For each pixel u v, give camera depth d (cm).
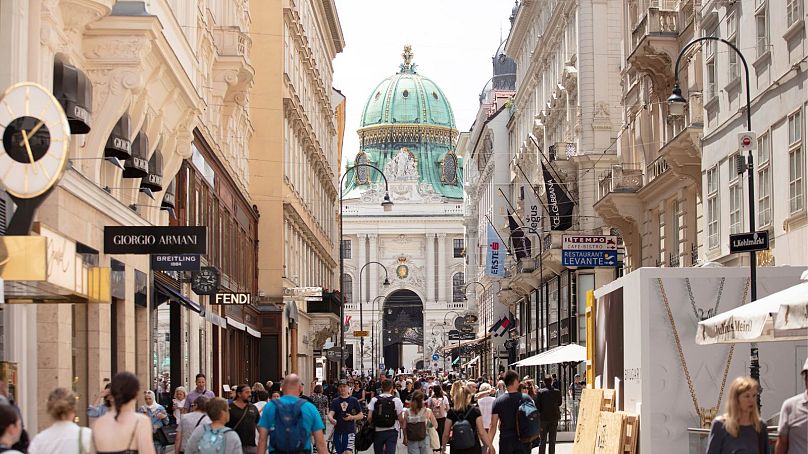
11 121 1464
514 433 2131
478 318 13850
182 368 3559
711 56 3503
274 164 5994
